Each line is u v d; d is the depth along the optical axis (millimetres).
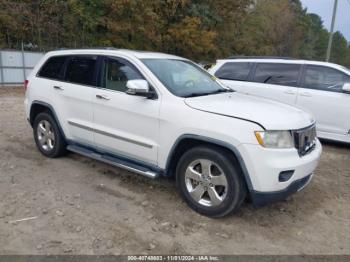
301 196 4605
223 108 3686
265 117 3518
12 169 5074
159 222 3709
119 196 4312
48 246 3199
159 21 28516
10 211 3818
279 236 3572
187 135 3752
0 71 19969
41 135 5703
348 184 5164
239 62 8305
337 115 6992
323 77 7262
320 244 3467
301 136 3639
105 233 3451
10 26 22734
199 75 4902
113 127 4520
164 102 3998
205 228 3629
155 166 4180
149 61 4449
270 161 3393
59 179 4781
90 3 25906
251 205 4199
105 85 4637
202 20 31547
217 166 3648
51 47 24609
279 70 7762
